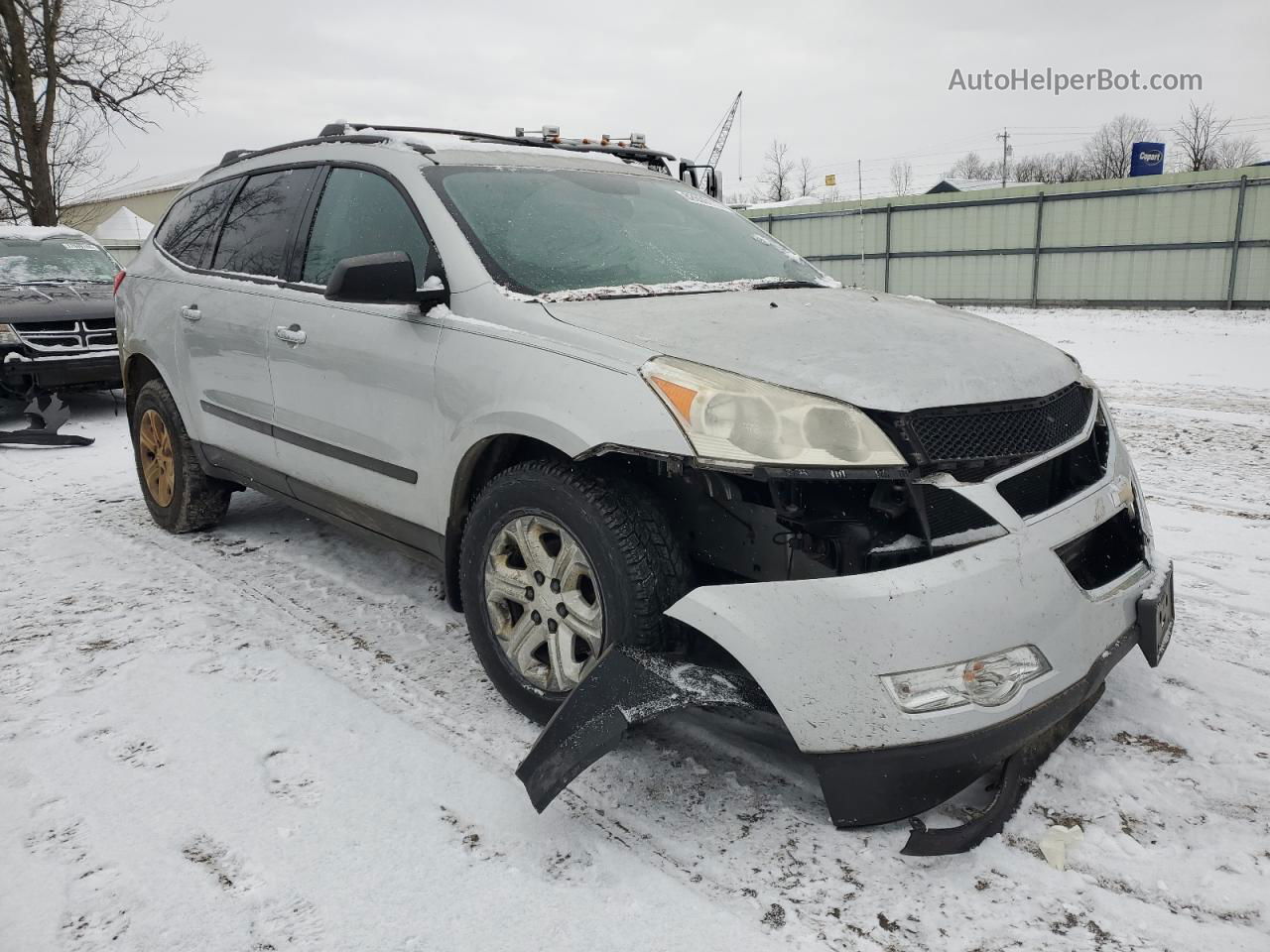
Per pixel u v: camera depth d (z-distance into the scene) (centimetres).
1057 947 182
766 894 198
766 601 204
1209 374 1013
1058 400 237
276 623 344
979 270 2111
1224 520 462
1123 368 1075
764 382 217
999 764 225
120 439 730
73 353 794
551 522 247
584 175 353
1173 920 189
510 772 245
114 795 235
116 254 2644
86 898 198
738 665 234
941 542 204
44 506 519
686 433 215
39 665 307
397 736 262
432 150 329
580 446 232
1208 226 1781
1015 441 217
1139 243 1870
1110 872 203
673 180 392
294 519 483
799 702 201
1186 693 279
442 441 280
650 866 208
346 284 268
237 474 404
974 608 199
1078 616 215
